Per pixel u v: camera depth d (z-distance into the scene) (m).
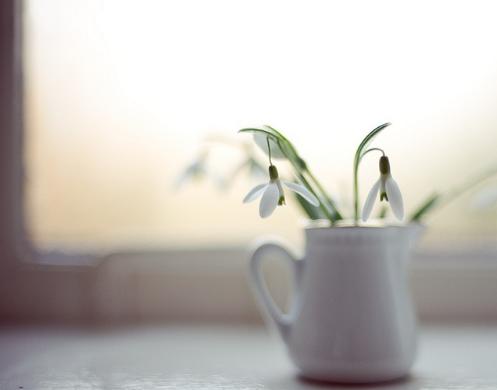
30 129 0.61
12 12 0.60
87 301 0.59
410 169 0.58
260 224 0.60
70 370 0.46
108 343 0.52
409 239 0.44
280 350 0.50
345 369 0.42
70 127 0.61
